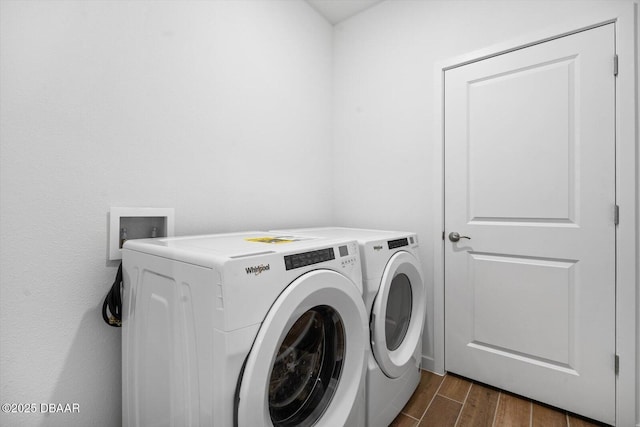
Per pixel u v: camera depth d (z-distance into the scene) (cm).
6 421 91
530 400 155
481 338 171
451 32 180
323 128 227
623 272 133
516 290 160
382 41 210
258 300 74
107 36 112
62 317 102
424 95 191
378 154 213
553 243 150
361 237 138
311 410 100
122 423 110
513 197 161
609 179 136
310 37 214
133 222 122
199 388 73
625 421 132
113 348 114
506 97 163
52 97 99
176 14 134
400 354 145
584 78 142
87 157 107
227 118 157
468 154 176
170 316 83
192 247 91
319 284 89
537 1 153
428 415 143
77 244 105
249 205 169
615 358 135
